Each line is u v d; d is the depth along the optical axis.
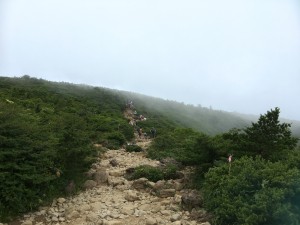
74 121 11.62
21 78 62.03
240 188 7.54
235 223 7.05
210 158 11.58
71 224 7.85
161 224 7.66
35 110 25.89
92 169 13.23
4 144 8.77
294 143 10.66
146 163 15.92
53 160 10.09
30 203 8.46
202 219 7.87
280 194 6.63
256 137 10.56
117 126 28.81
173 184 11.08
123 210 8.68
